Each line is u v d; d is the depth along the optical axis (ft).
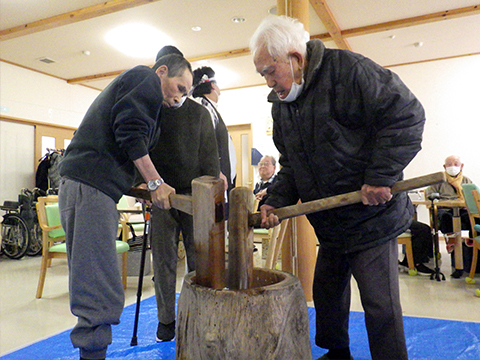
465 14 14.92
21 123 20.11
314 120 4.31
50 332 7.70
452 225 12.80
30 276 13.00
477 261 12.10
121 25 15.70
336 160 4.27
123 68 20.65
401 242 12.32
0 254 17.43
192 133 6.48
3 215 17.97
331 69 4.22
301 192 4.77
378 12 15.19
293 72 4.24
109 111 4.56
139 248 12.19
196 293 3.22
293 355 3.20
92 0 13.70
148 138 4.76
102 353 4.46
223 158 7.72
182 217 6.55
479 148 19.38
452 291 10.27
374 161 3.90
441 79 20.06
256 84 24.00
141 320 8.07
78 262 4.37
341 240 4.57
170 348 6.45
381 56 19.75
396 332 4.34
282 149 5.25
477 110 19.45
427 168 20.24
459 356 6.04
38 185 18.98
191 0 13.79
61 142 22.18
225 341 3.01
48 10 14.39
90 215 4.41
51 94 21.50
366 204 3.95
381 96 3.91
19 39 16.70
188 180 6.51
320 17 15.01
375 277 4.39
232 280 3.73
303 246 9.49
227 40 17.42
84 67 20.42
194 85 7.90
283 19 4.24
